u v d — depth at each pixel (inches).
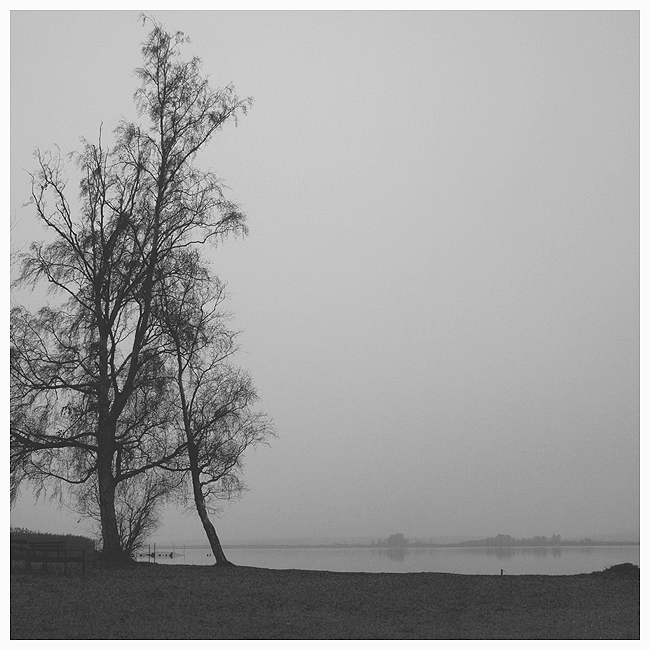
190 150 1558.8
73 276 1459.2
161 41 1574.8
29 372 1416.1
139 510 1560.0
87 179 1477.6
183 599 1001.5
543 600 1008.2
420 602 999.0
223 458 1507.1
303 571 1379.2
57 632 797.2
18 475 1401.3
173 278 1507.1
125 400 1445.6
